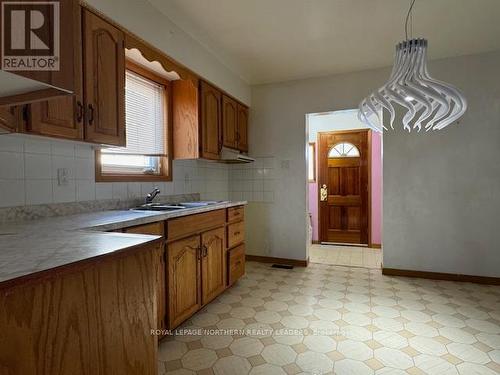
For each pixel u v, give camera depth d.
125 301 0.94
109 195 2.18
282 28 2.49
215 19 2.34
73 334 0.78
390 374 1.60
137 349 0.99
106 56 1.74
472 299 2.61
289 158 3.77
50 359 0.72
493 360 1.72
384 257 3.35
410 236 3.26
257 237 3.94
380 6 2.18
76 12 1.02
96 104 1.67
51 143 1.77
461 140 3.08
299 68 3.37
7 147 1.55
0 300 0.63
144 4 2.02
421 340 1.94
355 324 2.16
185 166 3.09
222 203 2.70
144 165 2.60
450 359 1.74
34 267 0.72
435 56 3.06
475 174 3.04
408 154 3.25
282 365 1.69
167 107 2.77
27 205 1.64
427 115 1.90
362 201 4.77
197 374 1.62
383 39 2.69
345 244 4.88
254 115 3.92
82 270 0.80
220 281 2.61
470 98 3.03
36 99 0.98
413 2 2.12
